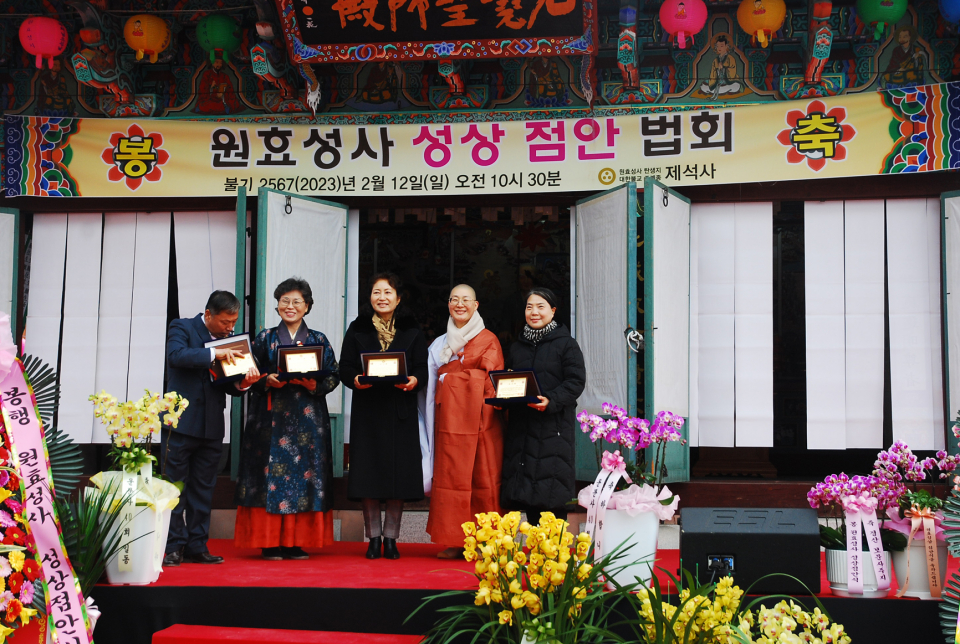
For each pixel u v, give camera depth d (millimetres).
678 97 5270
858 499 3059
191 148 5441
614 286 4984
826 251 5172
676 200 5098
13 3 5516
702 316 5250
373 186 5379
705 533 3078
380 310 4168
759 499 4977
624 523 3248
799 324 6410
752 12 4867
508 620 2627
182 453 3900
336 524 5145
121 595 3307
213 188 5414
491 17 4781
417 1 4750
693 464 5676
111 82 5289
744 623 2648
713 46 5254
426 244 7422
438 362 4262
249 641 3051
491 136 5320
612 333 4992
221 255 5469
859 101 5027
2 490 2777
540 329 4156
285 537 3973
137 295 5500
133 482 3404
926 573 3072
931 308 5059
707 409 5211
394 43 4922
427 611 3156
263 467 4000
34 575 2701
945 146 4926
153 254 5508
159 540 3422
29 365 3578
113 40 5301
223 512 5094
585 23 4754
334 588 3227
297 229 5223
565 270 7238
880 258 5121
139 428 3480
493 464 4059
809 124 5074
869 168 5016
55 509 2982
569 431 3969
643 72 5312
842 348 5137
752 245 5215
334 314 5395
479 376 4078
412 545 4633
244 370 3834
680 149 5188
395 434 4074
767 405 5148
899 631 3012
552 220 6137
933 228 5070
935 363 5039
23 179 5473
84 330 5512
